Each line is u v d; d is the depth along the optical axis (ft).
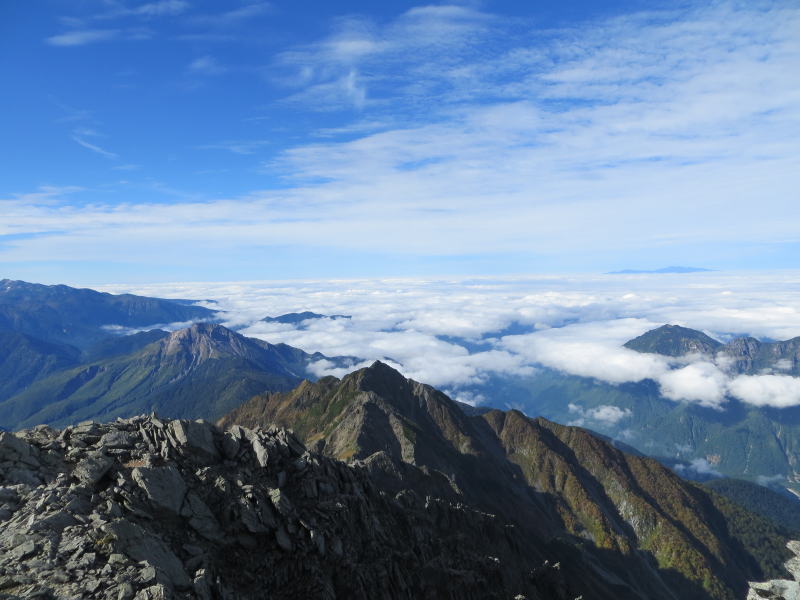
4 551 106.63
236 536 146.10
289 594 143.23
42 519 115.75
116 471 142.72
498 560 273.13
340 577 161.27
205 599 117.70
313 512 174.60
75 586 100.32
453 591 213.46
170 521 137.18
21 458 138.62
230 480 160.66
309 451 209.05
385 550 196.24
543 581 322.14
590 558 588.09
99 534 115.75
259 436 190.80
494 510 605.31
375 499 230.48
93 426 164.45
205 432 173.68
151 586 105.81
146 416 177.68
